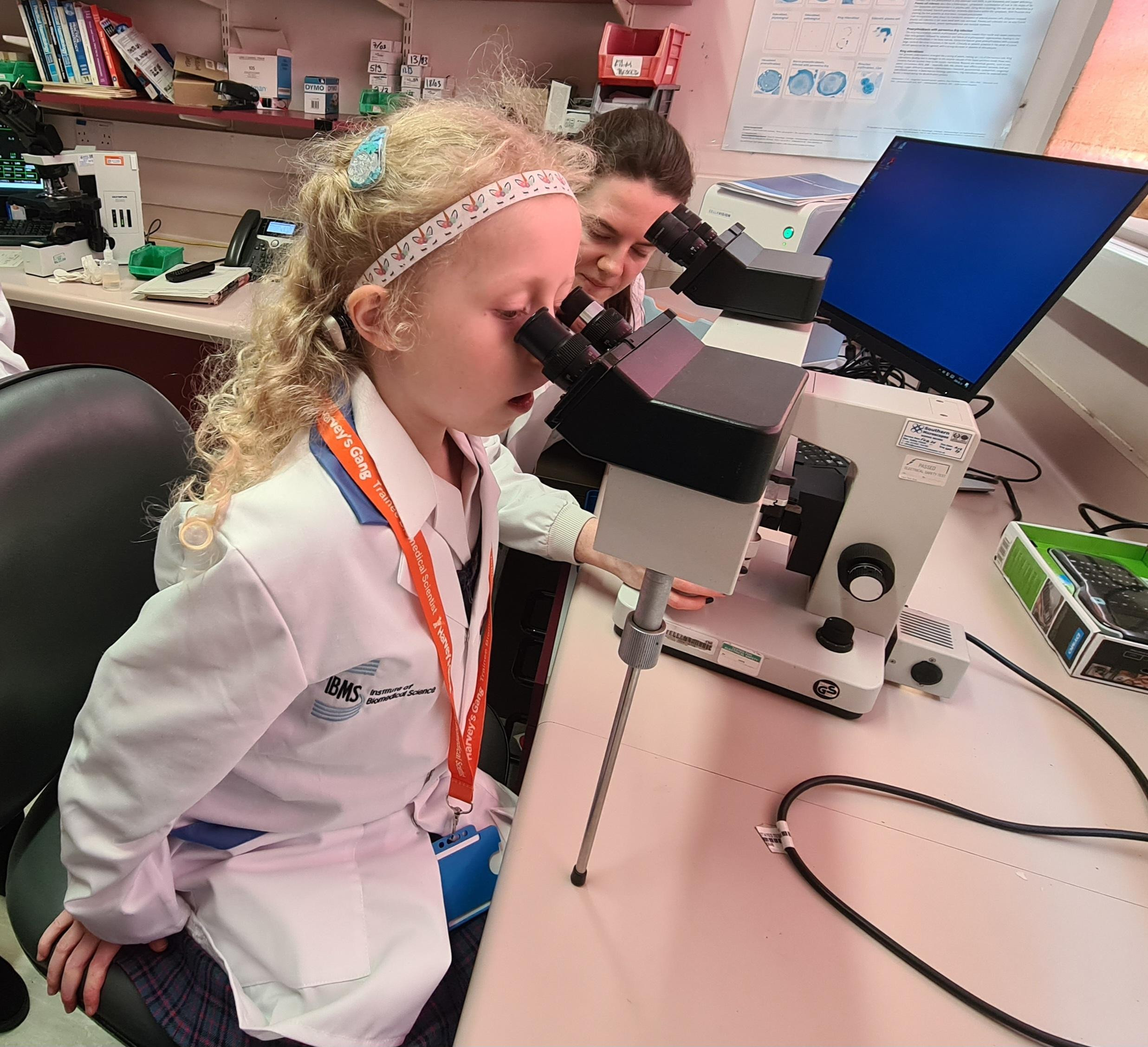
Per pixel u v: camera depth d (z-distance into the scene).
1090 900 0.61
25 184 1.94
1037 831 0.66
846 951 0.55
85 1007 0.68
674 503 0.42
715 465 0.38
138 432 0.80
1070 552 1.01
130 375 0.82
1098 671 0.86
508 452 1.13
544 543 0.98
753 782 0.68
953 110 1.99
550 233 0.52
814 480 0.81
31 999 1.12
